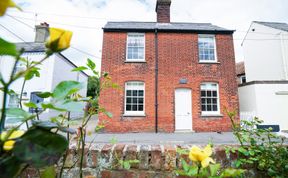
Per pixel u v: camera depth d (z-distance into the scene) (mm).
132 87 9664
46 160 467
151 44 9977
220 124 9289
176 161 1117
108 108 9141
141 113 9375
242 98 11344
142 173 1105
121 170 1110
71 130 607
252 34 15617
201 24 11781
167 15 11719
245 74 16141
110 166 1109
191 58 9883
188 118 9477
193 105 9453
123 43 9906
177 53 9898
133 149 1155
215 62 9875
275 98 10039
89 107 989
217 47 10109
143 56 10070
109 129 8961
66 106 563
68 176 1086
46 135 500
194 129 9211
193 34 10125
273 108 9953
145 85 9539
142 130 9086
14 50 417
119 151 1138
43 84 11656
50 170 678
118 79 9523
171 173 1099
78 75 16375
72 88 609
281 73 13234
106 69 9547
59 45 447
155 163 1117
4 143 445
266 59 14320
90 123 11070
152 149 1154
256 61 15117
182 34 10094
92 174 1102
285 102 10000
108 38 9891
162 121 9219
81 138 884
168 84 9578
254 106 10188
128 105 9500
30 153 447
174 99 9484
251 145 1157
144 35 10117
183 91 9688
